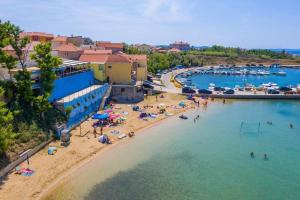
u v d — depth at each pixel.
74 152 52.00
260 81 154.12
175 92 103.44
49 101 62.38
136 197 39.47
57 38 139.25
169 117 77.25
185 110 84.56
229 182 44.16
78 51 100.31
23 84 54.34
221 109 87.69
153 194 40.31
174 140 60.81
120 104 86.69
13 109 52.62
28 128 52.16
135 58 111.50
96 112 77.06
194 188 42.19
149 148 56.16
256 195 40.81
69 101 63.56
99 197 39.22
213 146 58.09
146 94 98.12
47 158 49.06
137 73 110.44
